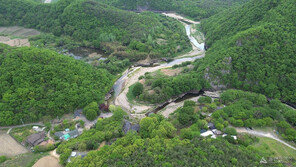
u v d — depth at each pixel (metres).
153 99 130.50
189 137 89.12
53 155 88.19
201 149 79.56
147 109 128.12
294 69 126.12
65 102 116.62
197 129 94.44
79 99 120.56
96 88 133.62
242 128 99.81
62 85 121.88
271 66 131.62
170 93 133.38
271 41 135.62
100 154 80.62
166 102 134.38
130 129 102.56
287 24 137.00
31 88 113.69
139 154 78.75
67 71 130.12
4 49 130.00
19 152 91.50
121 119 110.38
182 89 137.00
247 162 74.44
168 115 120.62
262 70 132.12
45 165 82.94
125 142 87.06
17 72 116.00
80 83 130.25
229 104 117.25
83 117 116.06
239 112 103.44
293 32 133.12
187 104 119.50
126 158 76.88
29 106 109.44
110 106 121.94
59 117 114.44
